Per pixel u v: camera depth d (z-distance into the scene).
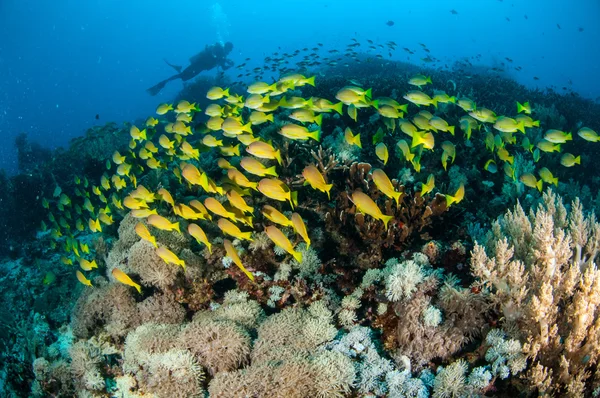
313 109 7.39
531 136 11.21
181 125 8.63
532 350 3.61
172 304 5.82
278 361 4.13
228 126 7.09
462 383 3.66
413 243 5.85
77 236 11.47
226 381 3.97
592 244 4.91
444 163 7.29
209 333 4.64
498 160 9.09
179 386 4.26
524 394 3.53
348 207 6.28
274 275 5.86
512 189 8.04
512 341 3.70
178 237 6.64
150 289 6.41
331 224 6.18
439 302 4.38
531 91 17.61
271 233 4.44
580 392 3.31
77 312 6.20
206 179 5.96
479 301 4.18
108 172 13.95
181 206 5.75
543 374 3.39
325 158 7.31
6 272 11.34
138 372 4.88
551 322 3.80
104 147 16.23
